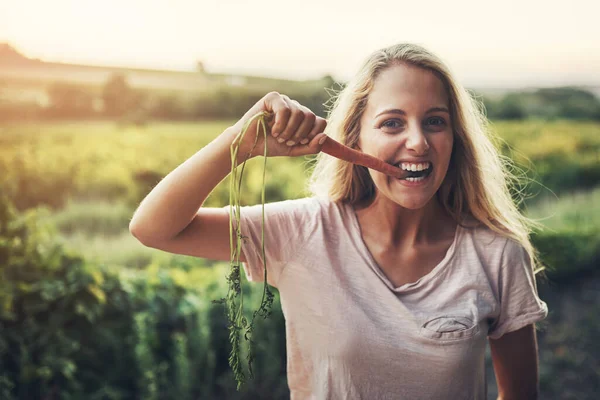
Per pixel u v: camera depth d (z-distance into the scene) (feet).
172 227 4.42
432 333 4.44
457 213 4.98
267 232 4.76
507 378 5.30
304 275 4.70
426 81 4.54
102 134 60.13
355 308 4.56
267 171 34.73
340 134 4.93
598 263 26.76
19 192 36.96
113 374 11.72
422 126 4.51
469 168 4.91
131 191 40.65
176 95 81.82
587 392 16.39
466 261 4.75
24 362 10.62
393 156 4.52
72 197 38.73
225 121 85.15
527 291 4.83
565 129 74.38
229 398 12.98
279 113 4.07
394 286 4.72
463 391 4.55
